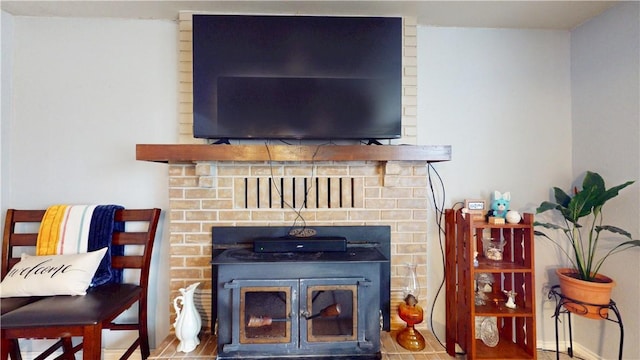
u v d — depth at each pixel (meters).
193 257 1.83
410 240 1.89
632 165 1.67
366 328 1.51
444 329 1.98
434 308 1.99
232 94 1.74
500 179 2.01
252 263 1.47
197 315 1.68
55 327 1.35
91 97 1.91
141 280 1.77
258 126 1.74
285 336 1.48
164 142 1.92
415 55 1.92
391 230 1.89
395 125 1.77
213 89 1.74
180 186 1.84
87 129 1.91
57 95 1.90
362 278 1.50
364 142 1.93
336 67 1.76
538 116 2.02
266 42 1.74
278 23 1.75
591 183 1.69
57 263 1.59
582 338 1.95
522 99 1.99
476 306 1.71
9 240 1.76
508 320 1.82
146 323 1.79
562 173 2.02
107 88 1.92
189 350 1.61
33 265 1.58
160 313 1.92
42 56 1.90
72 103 1.91
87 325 1.35
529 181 2.01
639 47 1.63
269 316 1.50
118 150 1.92
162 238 1.93
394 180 1.85
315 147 1.65
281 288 1.47
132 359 1.90
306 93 1.75
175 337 1.76
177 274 1.83
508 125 2.02
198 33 1.73
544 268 2.01
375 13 1.89
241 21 1.74
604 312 1.61
